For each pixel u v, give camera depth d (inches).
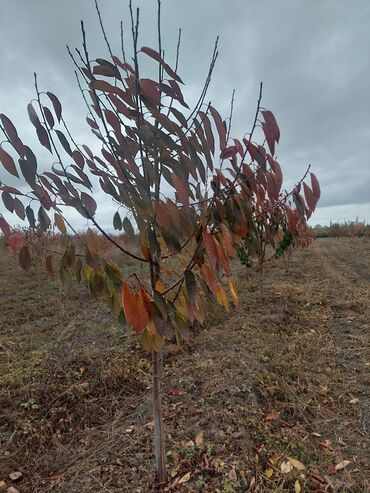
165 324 52.1
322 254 521.0
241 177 52.7
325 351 144.4
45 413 103.0
